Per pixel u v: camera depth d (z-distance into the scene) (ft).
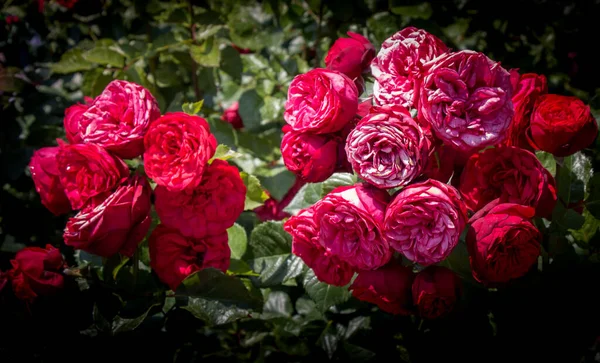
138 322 1.84
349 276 1.79
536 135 1.82
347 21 2.97
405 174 1.62
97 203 1.80
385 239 1.63
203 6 2.79
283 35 2.90
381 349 2.17
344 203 1.65
